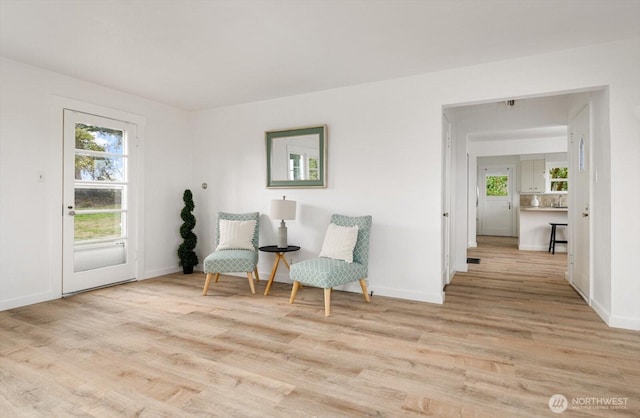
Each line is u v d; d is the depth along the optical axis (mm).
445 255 4266
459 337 2678
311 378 2072
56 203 3666
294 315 3193
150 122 4629
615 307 2885
